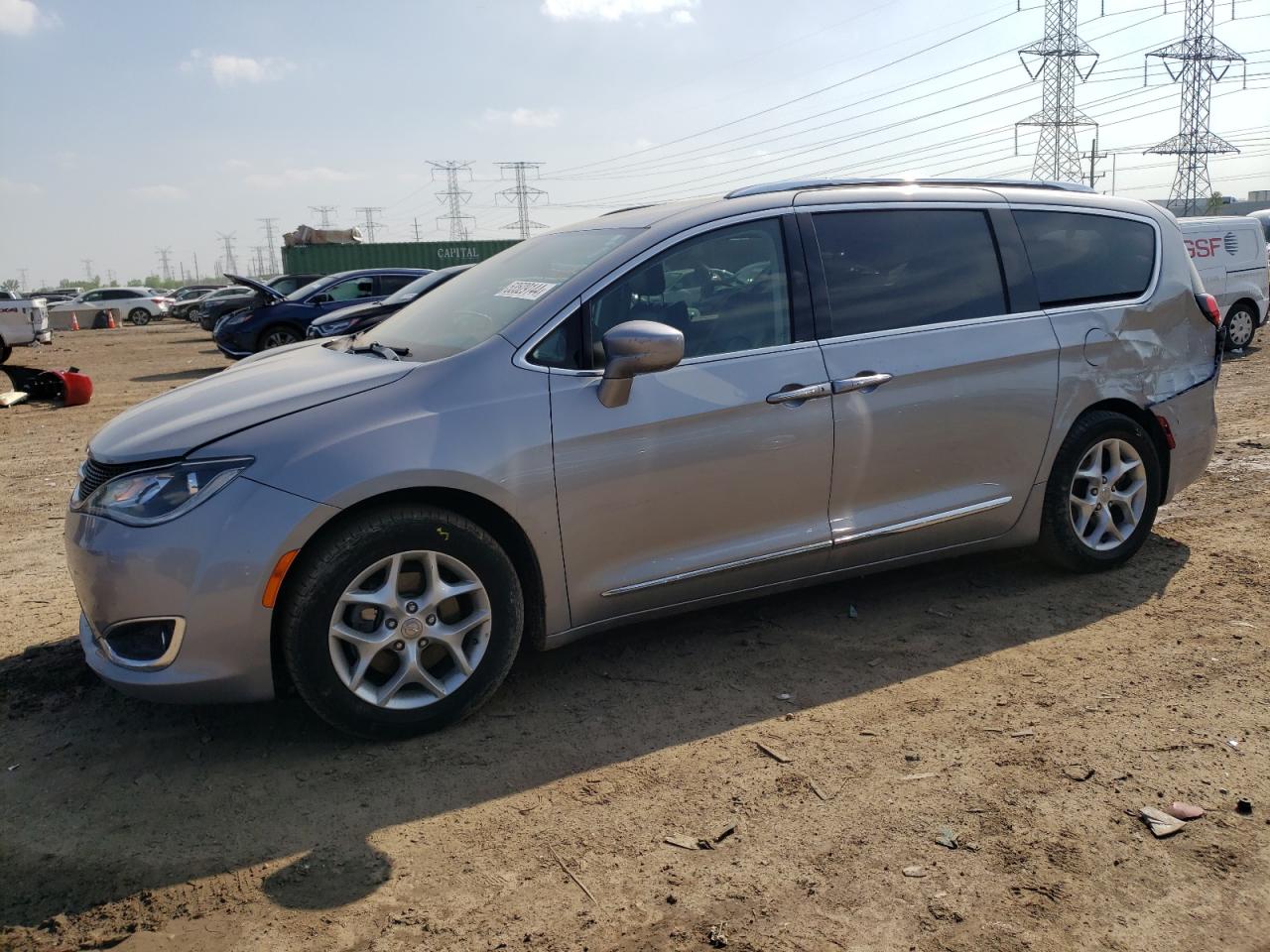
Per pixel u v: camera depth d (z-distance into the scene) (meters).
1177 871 2.66
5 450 9.38
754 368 3.86
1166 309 4.87
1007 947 2.39
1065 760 3.21
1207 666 3.84
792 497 3.96
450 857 2.80
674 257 3.88
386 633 3.35
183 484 3.17
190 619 3.13
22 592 5.05
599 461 3.58
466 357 3.54
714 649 4.16
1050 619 4.36
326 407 3.36
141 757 3.39
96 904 2.63
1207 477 6.63
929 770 3.17
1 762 3.37
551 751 3.38
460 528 3.39
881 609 4.54
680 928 2.48
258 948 2.45
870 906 2.54
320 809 3.06
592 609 3.71
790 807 2.99
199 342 26.22
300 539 3.17
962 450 4.31
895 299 4.21
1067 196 4.80
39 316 18.22
